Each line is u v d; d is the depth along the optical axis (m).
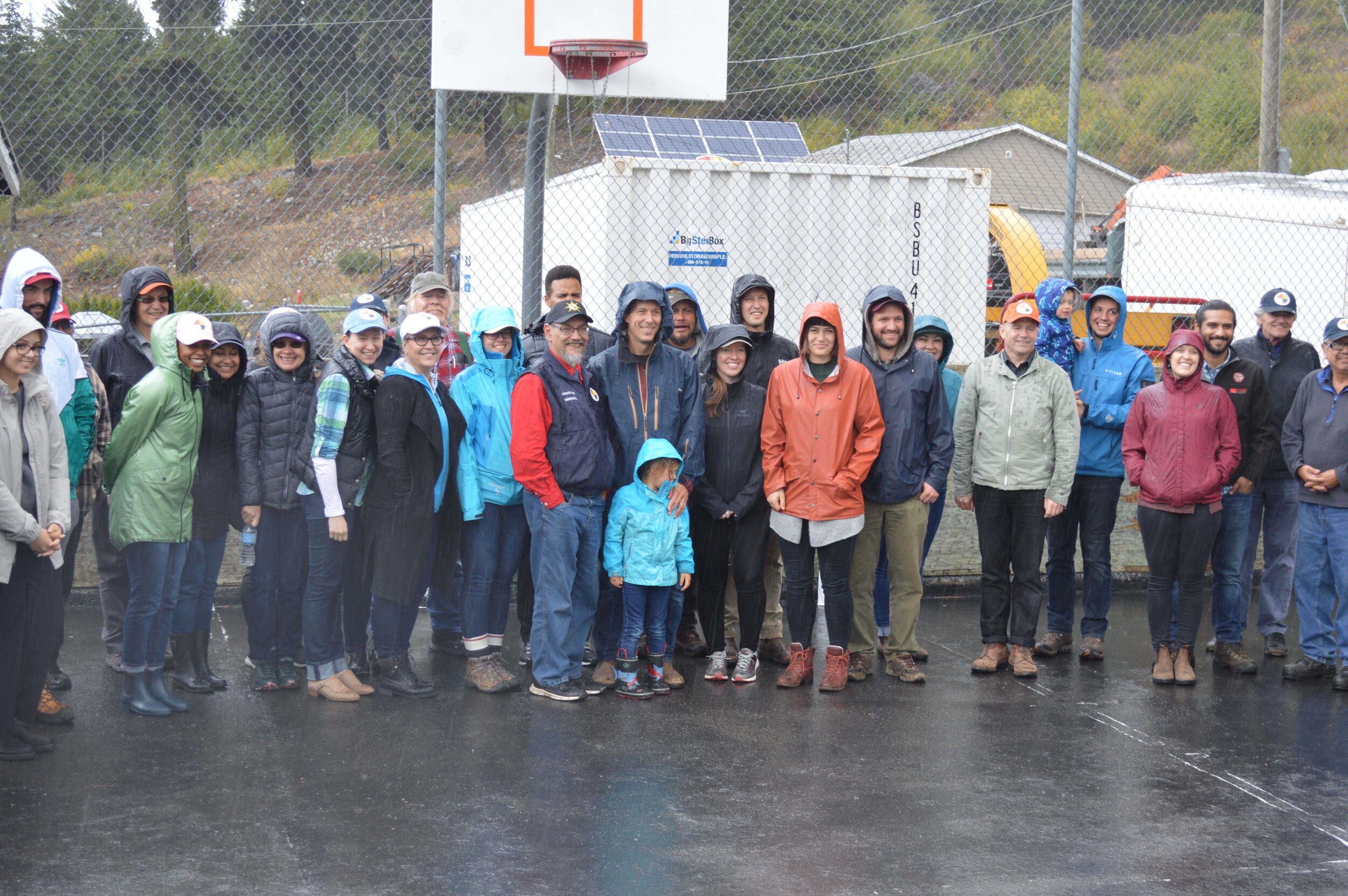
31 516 4.14
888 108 19.56
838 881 3.43
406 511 5.10
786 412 5.51
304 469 5.07
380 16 18.53
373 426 5.13
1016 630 5.94
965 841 3.76
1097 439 6.19
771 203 8.52
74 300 15.59
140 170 17.00
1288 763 4.61
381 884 3.33
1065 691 5.66
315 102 18.45
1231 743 4.86
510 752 4.56
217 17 17.00
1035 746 4.79
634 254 8.31
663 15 7.48
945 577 8.00
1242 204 10.05
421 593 5.28
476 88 7.14
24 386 4.20
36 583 4.28
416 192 19.16
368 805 3.95
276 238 17.95
